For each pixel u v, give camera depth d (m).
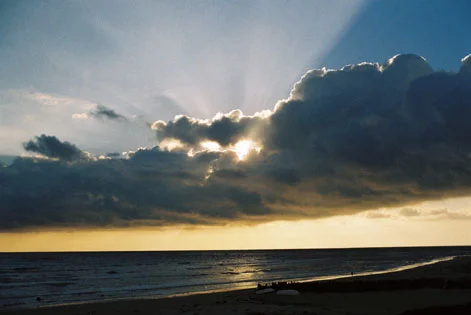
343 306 27.09
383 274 56.56
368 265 99.25
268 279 63.12
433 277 43.72
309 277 64.44
